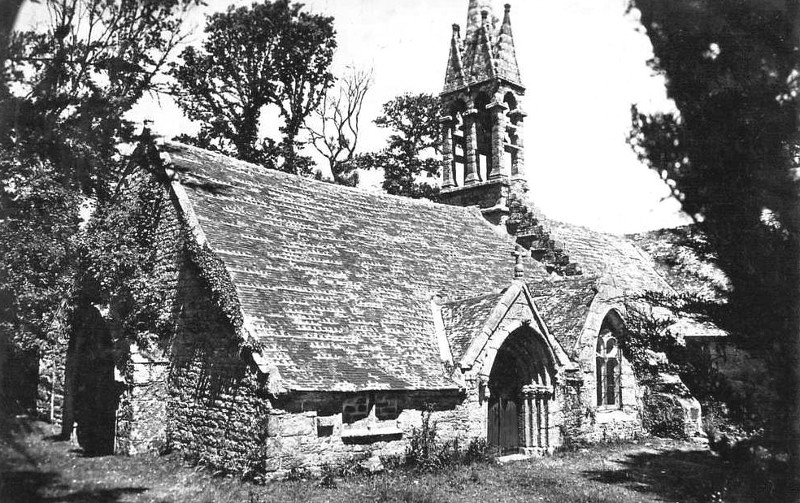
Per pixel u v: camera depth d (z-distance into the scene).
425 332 19.72
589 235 33.50
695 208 13.05
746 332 12.63
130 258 18.56
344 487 14.64
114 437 18.53
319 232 20.80
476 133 31.22
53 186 18.22
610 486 16.00
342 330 17.41
